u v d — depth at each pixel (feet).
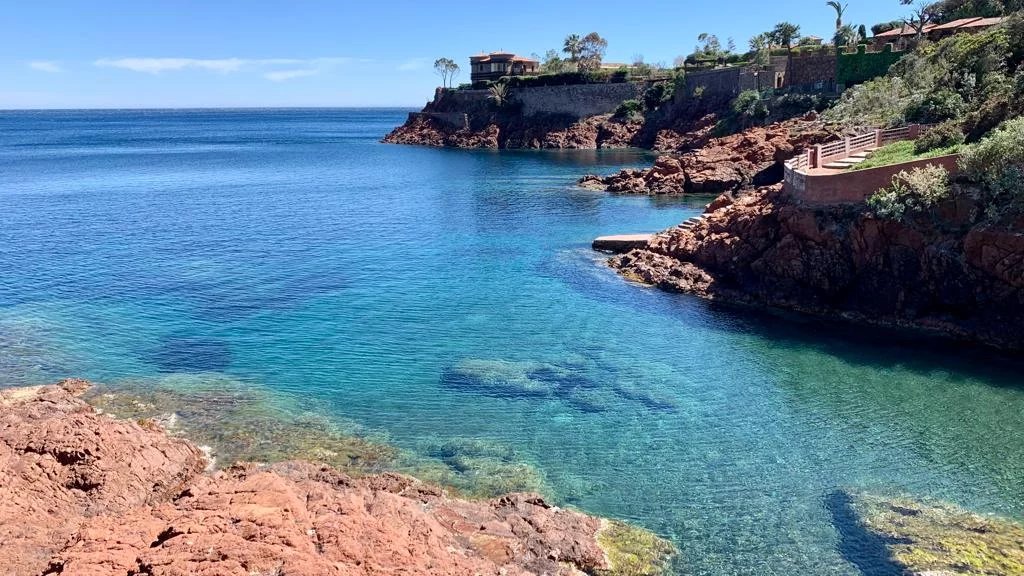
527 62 598.34
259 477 54.34
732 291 132.67
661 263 147.43
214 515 48.03
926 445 76.54
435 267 157.17
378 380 95.25
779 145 257.96
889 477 70.38
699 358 102.83
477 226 206.28
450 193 280.10
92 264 160.04
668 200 251.19
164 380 94.89
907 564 57.31
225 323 119.03
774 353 104.47
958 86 182.39
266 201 263.90
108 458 64.23
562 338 111.55
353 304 129.70
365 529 48.83
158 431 76.84
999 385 91.66
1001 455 74.18
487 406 87.35
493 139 530.27
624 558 58.39
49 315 122.93
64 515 57.93
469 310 126.00
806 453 75.31
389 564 45.73
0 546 50.52
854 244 120.67
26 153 499.92
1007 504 65.51
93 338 111.45
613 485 69.67
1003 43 182.19
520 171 360.48
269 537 45.44
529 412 85.66
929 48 248.32
